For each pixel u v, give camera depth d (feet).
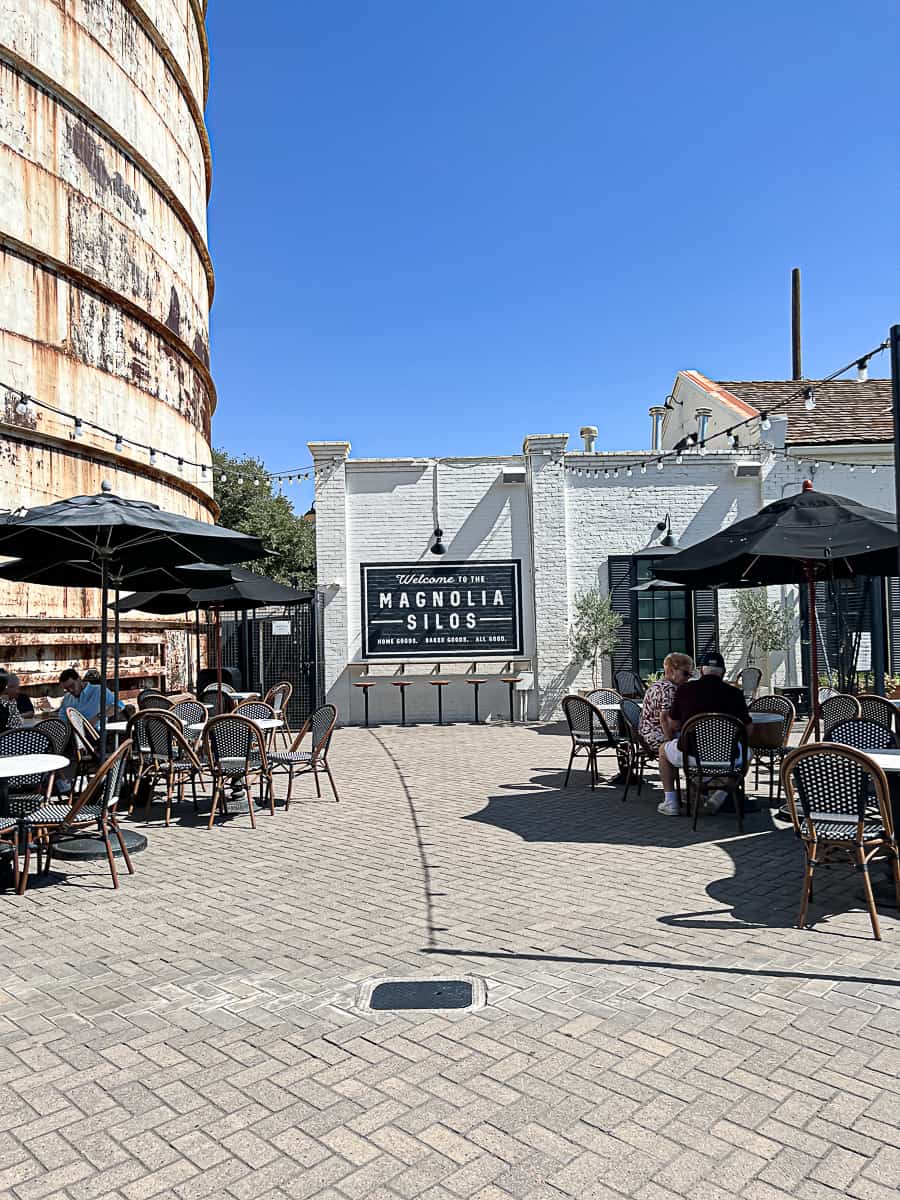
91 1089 10.80
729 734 24.04
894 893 17.78
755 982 13.74
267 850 22.95
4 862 20.93
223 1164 9.25
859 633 52.95
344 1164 9.21
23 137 37.47
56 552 26.45
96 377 41.19
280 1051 11.69
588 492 54.19
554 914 17.24
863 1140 9.48
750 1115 10.00
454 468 54.03
